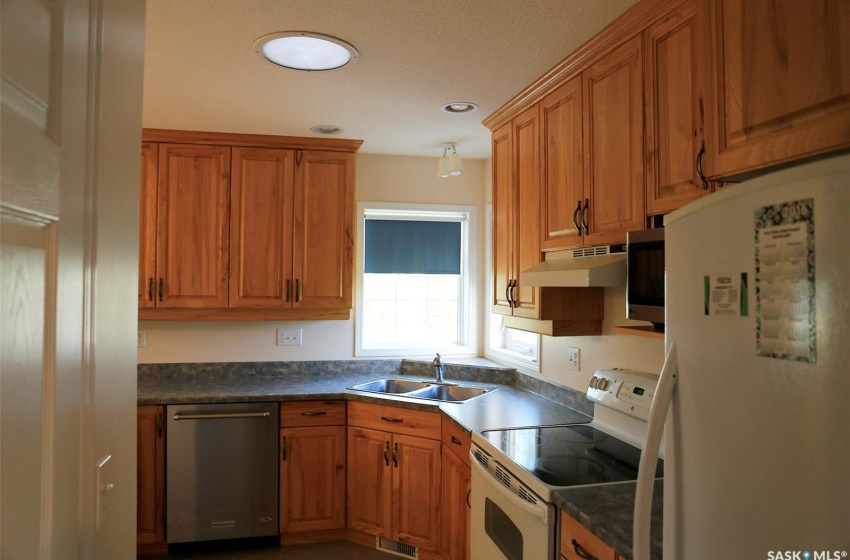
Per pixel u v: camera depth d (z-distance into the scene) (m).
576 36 2.00
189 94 2.62
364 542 3.12
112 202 0.87
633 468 1.82
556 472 1.78
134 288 1.02
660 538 1.30
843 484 0.65
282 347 3.65
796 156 1.05
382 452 3.02
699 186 1.54
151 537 2.96
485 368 3.50
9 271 0.53
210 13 1.82
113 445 0.90
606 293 2.45
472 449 2.25
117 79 0.90
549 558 1.63
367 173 3.80
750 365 0.79
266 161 3.35
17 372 0.55
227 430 3.03
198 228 3.28
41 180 0.59
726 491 0.83
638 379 2.12
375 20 1.88
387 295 3.92
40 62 0.59
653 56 1.73
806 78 1.02
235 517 3.04
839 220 0.66
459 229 3.98
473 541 2.23
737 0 1.20
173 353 3.51
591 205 2.08
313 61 2.22
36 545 0.60
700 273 0.90
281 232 3.36
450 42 2.05
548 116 2.41
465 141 3.46
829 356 0.67
